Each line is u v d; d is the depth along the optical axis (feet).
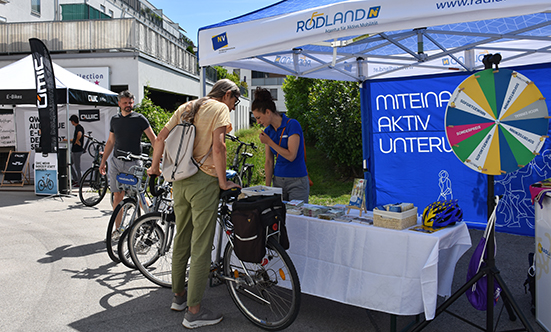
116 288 11.02
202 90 11.14
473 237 16.17
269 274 9.12
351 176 31.32
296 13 9.06
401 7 7.65
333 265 8.92
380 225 8.43
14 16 48.83
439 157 17.65
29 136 32.48
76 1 58.95
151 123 35.37
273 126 11.63
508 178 16.67
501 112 7.75
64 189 26.07
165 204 12.42
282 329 8.41
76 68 38.58
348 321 9.29
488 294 8.04
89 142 32.32
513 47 14.64
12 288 10.95
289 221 9.62
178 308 9.61
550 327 8.46
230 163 28.12
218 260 9.87
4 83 25.82
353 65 17.48
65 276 11.85
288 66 15.20
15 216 19.94
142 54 39.04
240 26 10.07
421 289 7.81
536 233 9.08
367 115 18.65
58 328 8.79
